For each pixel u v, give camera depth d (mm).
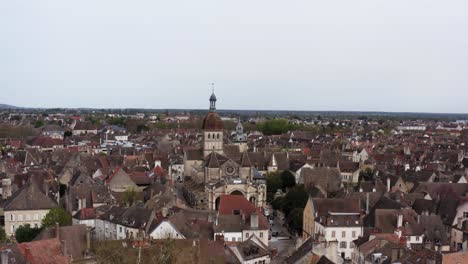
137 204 172125
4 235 143125
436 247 120750
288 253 131000
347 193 185125
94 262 108500
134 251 101062
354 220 153125
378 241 120188
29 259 96062
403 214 148875
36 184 181250
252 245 126312
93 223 159000
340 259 114250
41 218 163125
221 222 148875
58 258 100312
